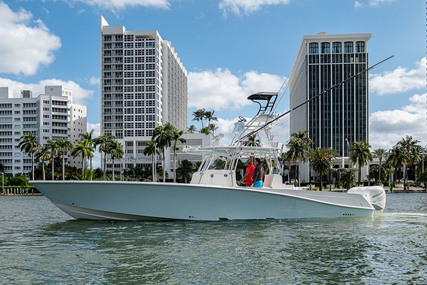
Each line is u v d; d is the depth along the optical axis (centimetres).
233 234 917
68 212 1199
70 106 14025
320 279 547
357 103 9800
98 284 526
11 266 622
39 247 780
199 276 561
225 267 610
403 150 6956
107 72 10638
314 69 9956
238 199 1134
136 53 10612
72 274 574
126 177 8894
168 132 6469
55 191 1150
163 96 11712
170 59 12800
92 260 659
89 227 1062
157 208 1130
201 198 1117
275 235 902
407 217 1312
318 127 9794
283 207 1177
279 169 1301
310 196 1212
